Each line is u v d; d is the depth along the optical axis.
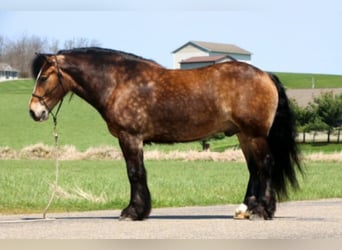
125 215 14.84
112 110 14.88
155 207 20.66
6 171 39.22
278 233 12.84
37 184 28.16
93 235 12.48
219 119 14.88
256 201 15.13
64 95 15.29
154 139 15.08
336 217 16.08
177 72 15.07
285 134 15.10
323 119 90.94
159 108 14.81
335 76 172.50
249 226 13.81
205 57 139.88
